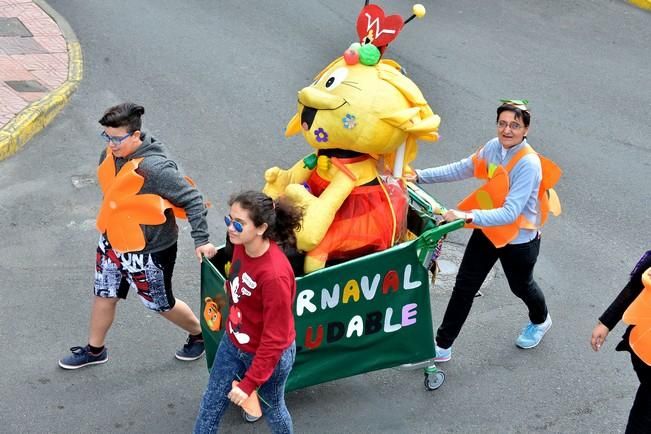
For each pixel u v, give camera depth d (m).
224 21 10.79
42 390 4.80
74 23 10.32
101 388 4.86
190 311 4.93
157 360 5.12
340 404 4.91
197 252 4.40
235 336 3.83
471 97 9.23
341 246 4.46
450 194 7.36
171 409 4.77
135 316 5.48
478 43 10.80
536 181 4.66
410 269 4.51
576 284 6.23
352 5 11.67
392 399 4.99
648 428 4.05
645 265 4.04
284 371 3.86
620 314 4.18
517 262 4.97
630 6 12.60
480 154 4.92
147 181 4.34
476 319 5.78
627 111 9.30
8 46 9.41
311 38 10.48
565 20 11.91
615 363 5.45
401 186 4.63
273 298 3.59
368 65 4.41
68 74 8.90
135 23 10.51
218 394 3.94
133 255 4.50
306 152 7.88
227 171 7.40
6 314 5.38
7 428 4.51
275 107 8.68
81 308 5.52
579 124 8.89
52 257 6.03
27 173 7.14
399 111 4.31
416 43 10.59
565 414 4.98
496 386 5.17
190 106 8.54
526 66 10.24
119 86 8.85
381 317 4.57
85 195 6.88
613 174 7.94
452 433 4.77
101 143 7.78
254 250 3.62
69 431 4.54
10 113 7.81
